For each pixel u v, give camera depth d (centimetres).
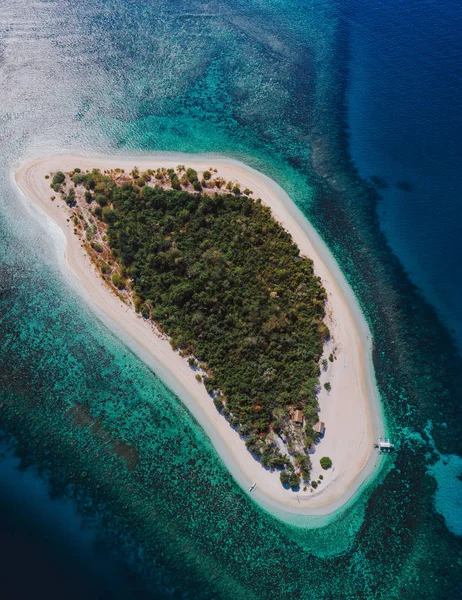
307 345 6562
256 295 6775
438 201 8606
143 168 8525
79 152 8731
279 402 6062
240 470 5844
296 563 5447
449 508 5891
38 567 5147
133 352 6488
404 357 6906
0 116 9194
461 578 5478
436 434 6344
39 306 6844
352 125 9875
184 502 5638
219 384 6209
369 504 5841
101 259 7219
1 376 6269
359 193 8656
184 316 6631
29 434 5912
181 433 5994
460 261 7875
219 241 7344
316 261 7625
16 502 5553
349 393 6462
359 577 5431
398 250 7956
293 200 8394
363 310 7250
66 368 6356
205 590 5238
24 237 7456
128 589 5153
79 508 5553
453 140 9619
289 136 9494
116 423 6019
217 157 8912
